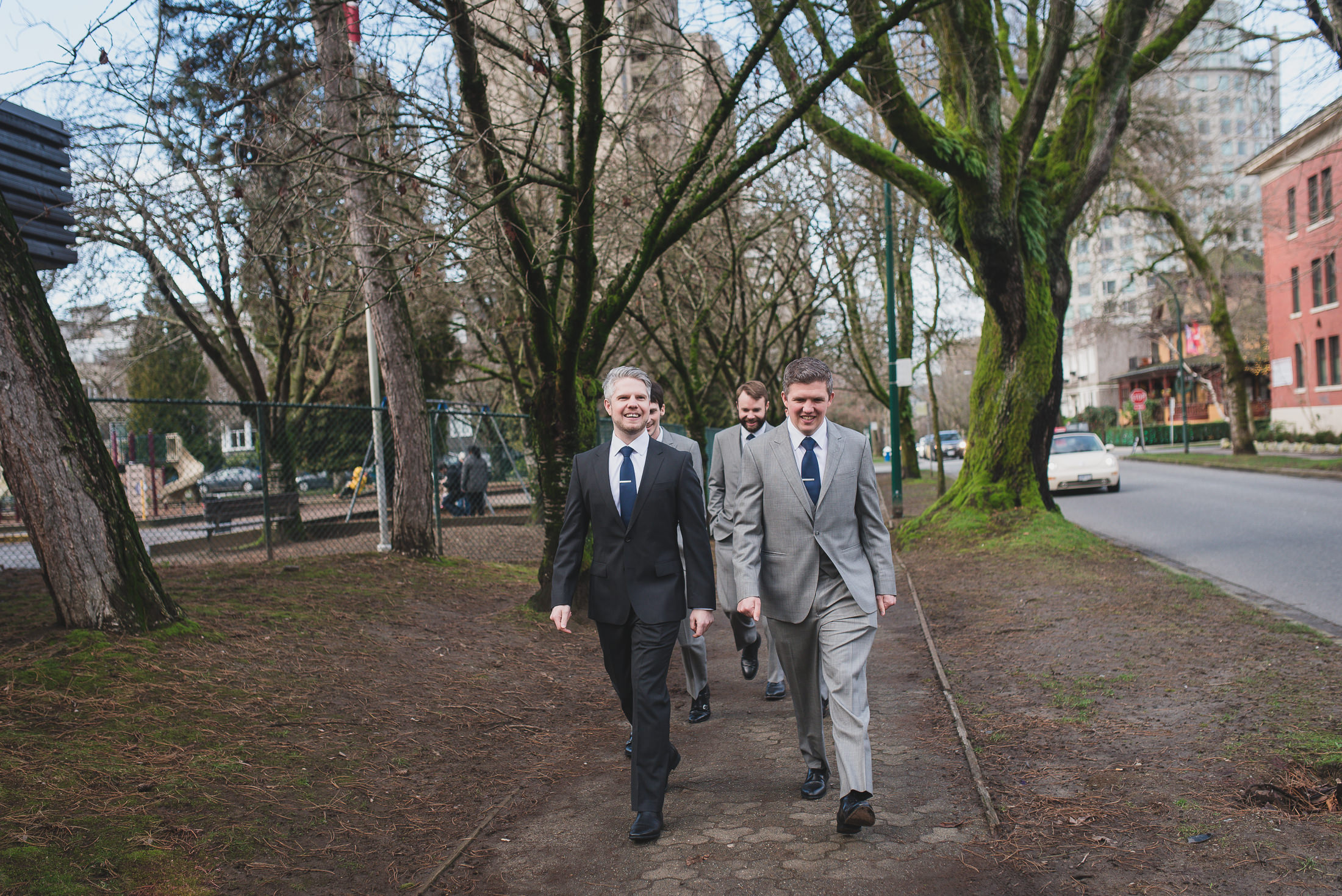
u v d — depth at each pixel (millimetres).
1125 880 3230
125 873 3197
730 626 9266
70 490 5418
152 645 5469
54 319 5527
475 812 4254
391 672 6301
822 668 4090
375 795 4312
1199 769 4223
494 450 23938
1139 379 69562
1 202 5293
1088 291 82438
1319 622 7465
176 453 24250
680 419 26203
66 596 5445
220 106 7465
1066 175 13680
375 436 13148
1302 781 3975
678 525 4273
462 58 6996
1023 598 9031
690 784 4555
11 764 3834
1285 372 37812
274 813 3893
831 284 20203
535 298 8156
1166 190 28500
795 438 4066
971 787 4242
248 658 5770
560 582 4277
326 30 7227
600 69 7457
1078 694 5617
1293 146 34156
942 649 7203
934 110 20188
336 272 12211
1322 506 16375
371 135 7605
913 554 12586
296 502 16156
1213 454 37188
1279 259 37875
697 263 16641
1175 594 8711
